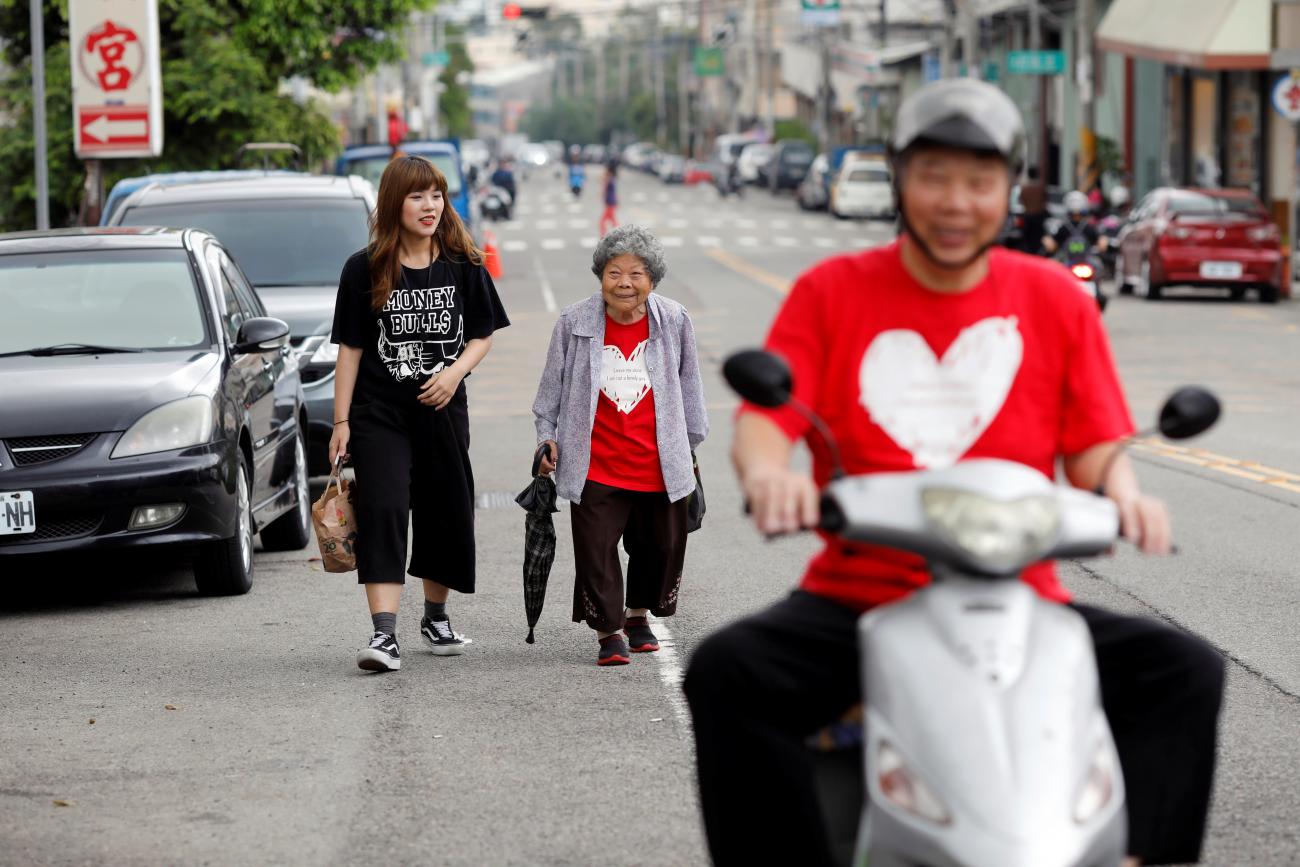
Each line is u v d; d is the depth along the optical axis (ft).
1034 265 19.04
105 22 105.60
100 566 52.49
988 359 18.67
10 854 26.53
